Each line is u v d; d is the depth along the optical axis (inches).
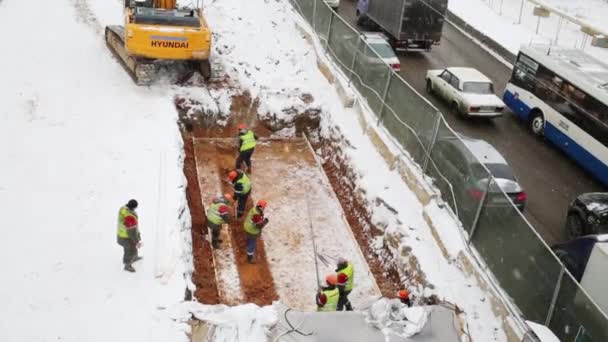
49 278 413.1
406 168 582.9
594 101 687.7
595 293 439.8
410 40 997.2
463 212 507.8
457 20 1222.3
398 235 521.3
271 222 570.6
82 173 523.5
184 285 415.2
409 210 544.4
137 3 692.1
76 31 781.9
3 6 828.6
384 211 552.1
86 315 384.8
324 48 811.4
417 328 363.6
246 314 373.1
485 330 422.9
